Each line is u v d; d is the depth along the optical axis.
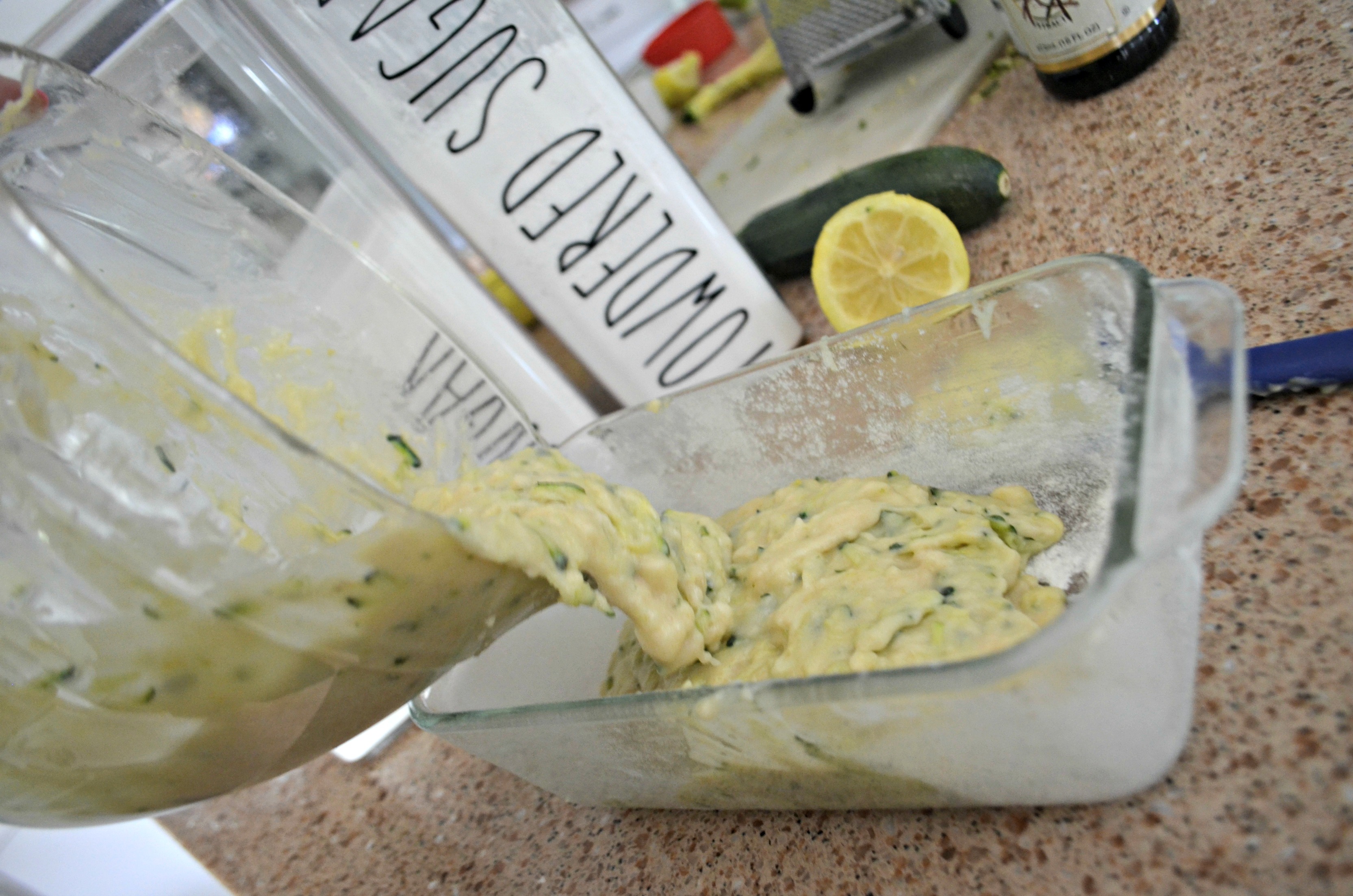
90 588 0.44
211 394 0.42
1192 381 0.48
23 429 0.44
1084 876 0.49
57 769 0.49
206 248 0.71
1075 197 0.94
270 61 0.86
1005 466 0.67
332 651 0.49
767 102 1.61
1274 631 0.52
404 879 0.80
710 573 0.68
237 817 1.00
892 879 0.55
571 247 0.96
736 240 1.01
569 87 0.90
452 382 0.85
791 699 0.47
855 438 0.74
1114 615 0.41
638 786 0.65
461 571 0.50
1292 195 0.75
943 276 0.93
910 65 1.34
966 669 0.42
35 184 0.62
